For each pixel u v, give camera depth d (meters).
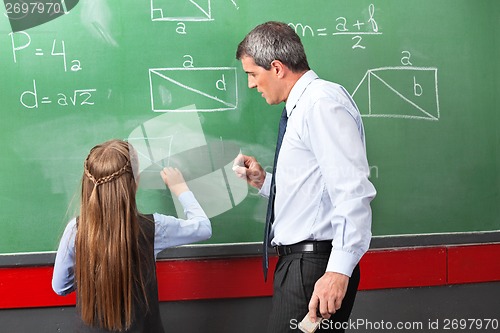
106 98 2.06
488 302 2.34
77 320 1.71
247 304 2.21
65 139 2.05
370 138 2.20
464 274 2.28
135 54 2.06
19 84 2.03
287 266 1.71
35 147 2.04
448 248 2.27
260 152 2.14
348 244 1.53
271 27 1.72
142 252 1.72
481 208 2.28
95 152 1.69
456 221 2.27
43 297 2.09
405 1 2.18
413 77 2.20
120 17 2.05
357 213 1.53
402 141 2.21
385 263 2.24
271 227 1.80
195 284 2.16
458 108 2.23
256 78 1.74
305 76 1.71
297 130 1.67
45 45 2.03
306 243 1.68
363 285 2.23
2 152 2.04
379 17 2.17
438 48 2.21
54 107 2.04
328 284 1.53
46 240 2.07
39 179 2.05
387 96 2.19
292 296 1.67
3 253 2.06
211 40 2.10
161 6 2.06
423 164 2.23
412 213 2.24
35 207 2.06
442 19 2.20
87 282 1.65
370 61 2.18
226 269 2.17
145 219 1.77
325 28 2.15
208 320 2.21
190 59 2.09
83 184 1.69
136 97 2.07
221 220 2.15
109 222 1.64
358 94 2.18
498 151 2.27
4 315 2.10
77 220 1.74
